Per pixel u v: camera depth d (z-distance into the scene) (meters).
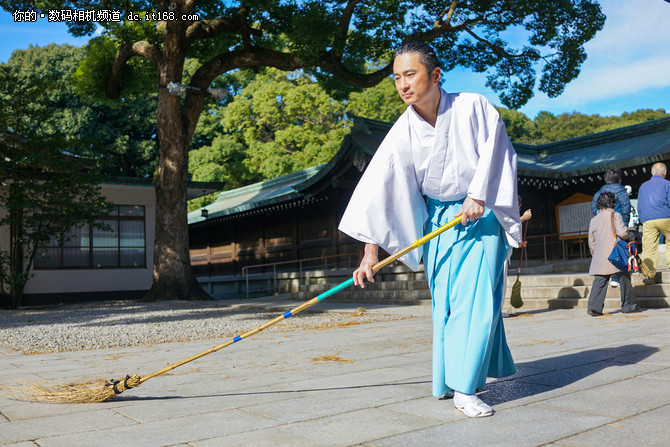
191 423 2.48
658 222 7.76
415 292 11.56
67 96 31.61
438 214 2.77
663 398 2.55
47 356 5.63
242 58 16.77
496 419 2.34
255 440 2.16
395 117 30.52
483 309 2.53
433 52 2.55
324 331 6.87
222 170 32.16
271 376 3.70
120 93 20.05
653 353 3.81
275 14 16.20
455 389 2.48
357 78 17.02
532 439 2.04
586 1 16.08
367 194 2.70
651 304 7.62
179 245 16.16
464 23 16.66
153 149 33.94
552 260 19.44
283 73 32.47
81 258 19.00
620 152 19.70
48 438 2.31
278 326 7.75
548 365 3.57
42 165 14.97
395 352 4.64
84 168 17.00
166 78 16.25
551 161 22.38
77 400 3.00
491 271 2.57
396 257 2.56
